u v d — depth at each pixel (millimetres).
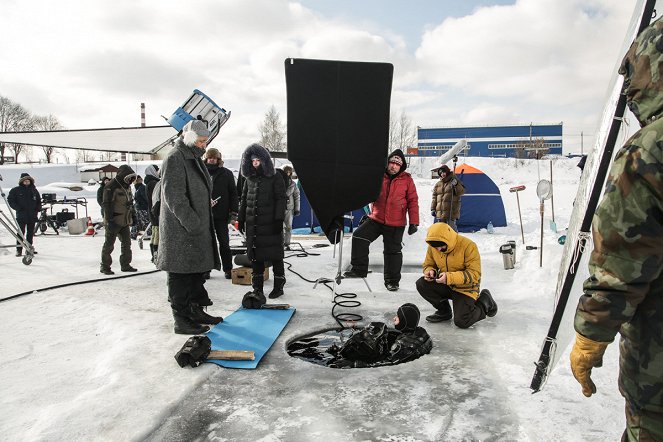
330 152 4262
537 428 2426
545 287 5215
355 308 4816
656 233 1209
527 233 10820
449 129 62281
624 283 1242
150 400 2744
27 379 3125
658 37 1206
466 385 2996
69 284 5770
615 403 2662
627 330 1334
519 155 55562
